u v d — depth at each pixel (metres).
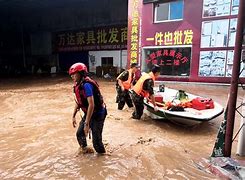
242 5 2.99
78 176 3.21
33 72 25.20
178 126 5.50
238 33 3.07
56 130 5.26
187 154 3.91
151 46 12.94
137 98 5.79
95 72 20.97
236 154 3.81
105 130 5.18
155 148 4.15
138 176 3.20
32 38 25.58
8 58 27.92
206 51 11.15
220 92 9.94
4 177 3.20
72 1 20.67
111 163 3.54
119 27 19.16
